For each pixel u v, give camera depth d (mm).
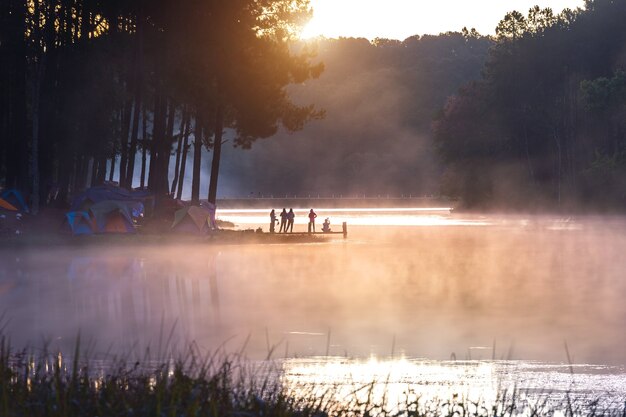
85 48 90812
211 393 12734
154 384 14000
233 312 32406
